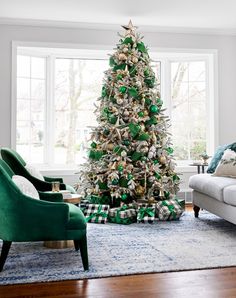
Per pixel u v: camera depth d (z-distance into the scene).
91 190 5.17
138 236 4.20
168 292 2.66
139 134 5.11
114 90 5.18
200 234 4.28
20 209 2.96
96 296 2.60
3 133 5.75
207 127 6.61
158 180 5.09
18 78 6.14
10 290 2.71
